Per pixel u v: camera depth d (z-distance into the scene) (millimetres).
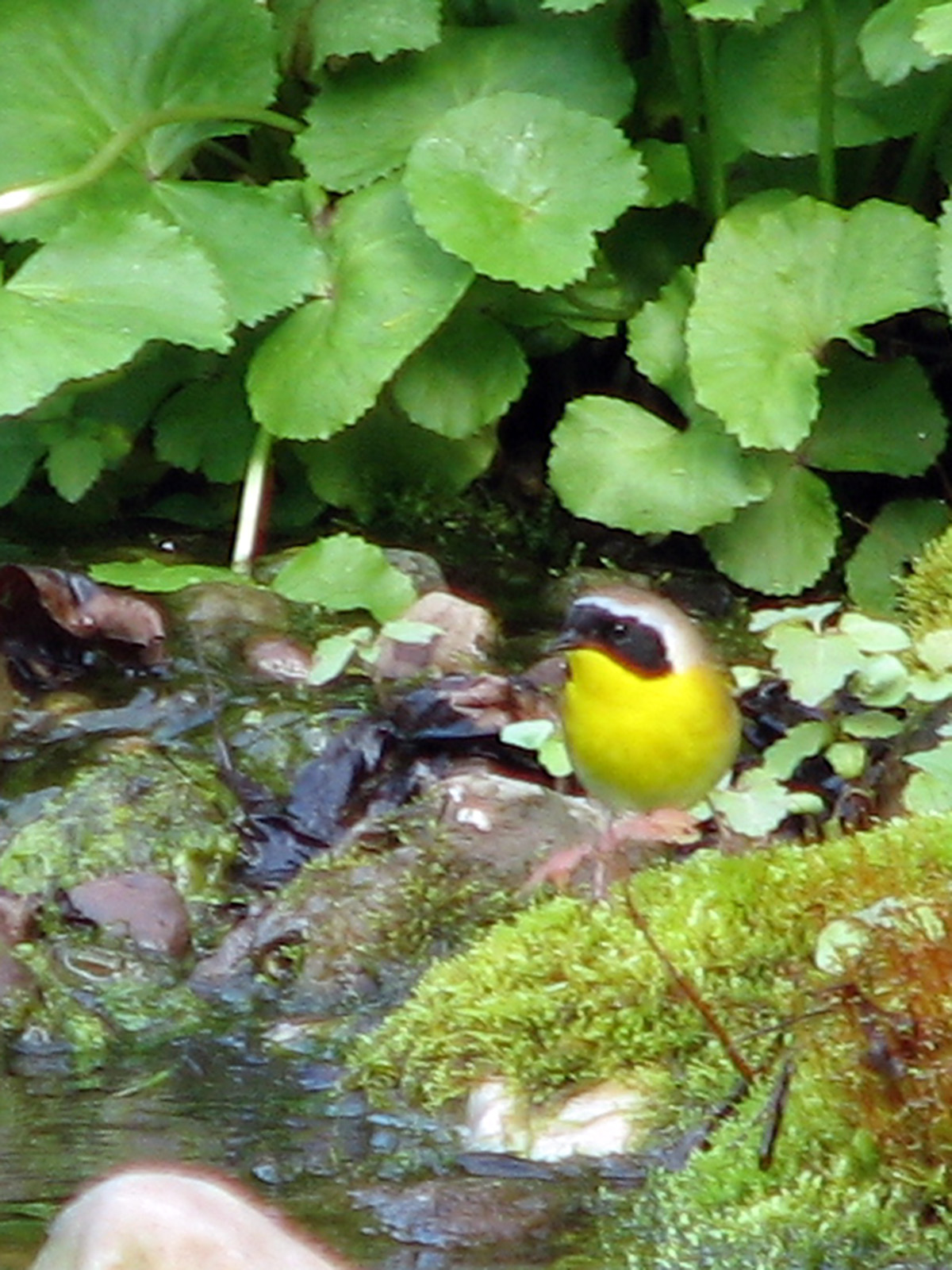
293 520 12117
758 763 9562
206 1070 8094
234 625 10766
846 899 7367
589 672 8336
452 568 11859
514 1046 7469
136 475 12352
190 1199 5711
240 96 11133
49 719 10086
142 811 9406
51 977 8633
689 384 11141
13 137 10836
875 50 10461
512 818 9000
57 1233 5672
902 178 11508
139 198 11023
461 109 10891
